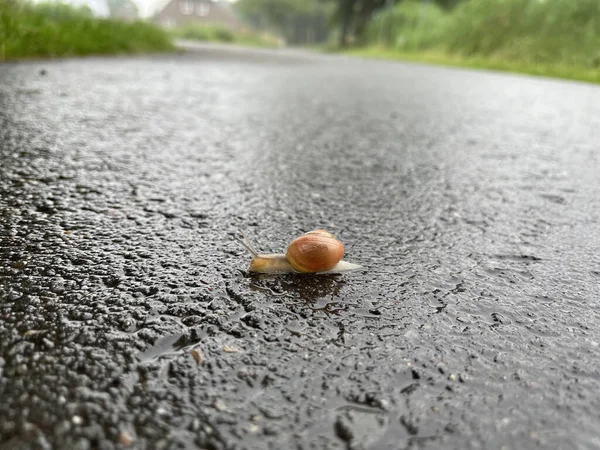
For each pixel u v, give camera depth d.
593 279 0.14
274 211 0.19
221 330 0.11
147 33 1.13
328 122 0.40
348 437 0.08
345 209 0.20
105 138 0.29
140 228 0.16
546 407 0.09
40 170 0.22
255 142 0.31
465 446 0.08
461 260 0.15
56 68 0.60
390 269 0.14
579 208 0.21
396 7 2.57
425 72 1.05
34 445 0.07
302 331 0.11
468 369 0.10
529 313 0.12
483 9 1.39
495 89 0.71
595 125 0.43
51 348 0.10
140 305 0.11
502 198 0.22
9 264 0.13
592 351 0.10
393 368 0.10
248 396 0.09
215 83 0.63
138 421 0.08
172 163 0.25
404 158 0.29
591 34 1.02
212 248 0.15
